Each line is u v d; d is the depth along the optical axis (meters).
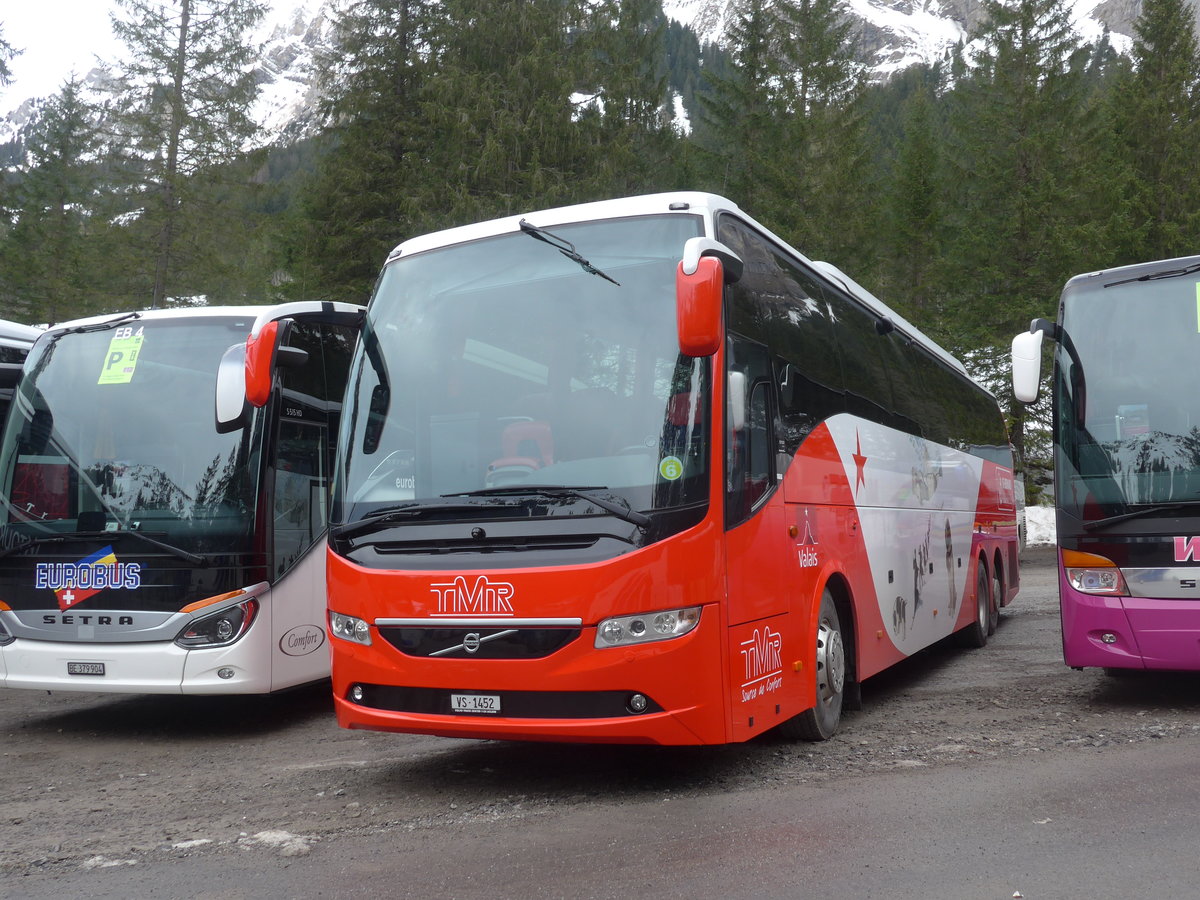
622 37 36.41
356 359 6.49
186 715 9.33
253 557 8.14
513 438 5.79
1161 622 7.48
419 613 5.68
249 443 8.30
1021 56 38.38
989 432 14.50
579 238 6.17
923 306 39.56
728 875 4.41
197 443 8.32
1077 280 8.32
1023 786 5.68
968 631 12.18
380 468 6.07
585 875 4.48
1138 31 44.28
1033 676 9.80
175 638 7.96
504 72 34.47
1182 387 7.72
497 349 6.03
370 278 35.66
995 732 7.22
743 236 6.59
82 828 5.66
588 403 5.73
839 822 5.11
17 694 10.73
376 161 36.03
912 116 47.34
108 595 8.08
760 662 5.98
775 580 6.27
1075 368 8.09
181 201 34.25
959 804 5.35
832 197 37.25
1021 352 8.24
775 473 6.44
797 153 37.62
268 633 8.18
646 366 5.72
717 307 5.32
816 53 38.75
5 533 8.41
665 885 4.32
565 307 5.98
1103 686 8.98
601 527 5.46
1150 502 7.60
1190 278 7.94
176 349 8.62
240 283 34.84
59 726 8.98
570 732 5.37
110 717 9.34
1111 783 5.68
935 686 9.53
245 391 6.92
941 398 11.70
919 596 9.80
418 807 5.75
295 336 8.91
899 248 40.19
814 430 7.28
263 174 35.75
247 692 8.04
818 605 6.96
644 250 6.01
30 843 5.40
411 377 6.18
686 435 5.58
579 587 5.39
